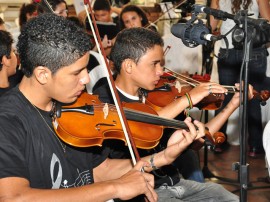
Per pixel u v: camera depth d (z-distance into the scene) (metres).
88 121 1.81
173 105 2.16
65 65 1.46
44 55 1.44
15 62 2.53
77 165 1.64
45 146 1.52
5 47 2.44
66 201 1.38
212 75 4.41
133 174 1.50
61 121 1.68
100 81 2.93
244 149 1.75
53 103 1.63
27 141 1.47
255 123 3.96
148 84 2.13
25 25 1.50
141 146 1.95
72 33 1.46
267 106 3.95
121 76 2.16
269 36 1.70
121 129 1.88
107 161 1.87
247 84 1.72
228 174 3.72
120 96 2.16
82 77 1.51
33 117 1.51
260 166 3.86
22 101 1.50
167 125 1.99
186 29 1.78
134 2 5.32
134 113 1.96
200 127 1.76
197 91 2.17
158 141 1.98
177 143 1.74
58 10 3.51
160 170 2.18
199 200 2.19
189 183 2.25
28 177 1.48
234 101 2.22
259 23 1.66
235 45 1.80
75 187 1.45
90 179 1.68
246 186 1.76
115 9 5.01
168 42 4.25
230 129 4.27
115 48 2.14
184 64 4.29
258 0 3.51
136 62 2.09
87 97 2.00
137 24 4.07
